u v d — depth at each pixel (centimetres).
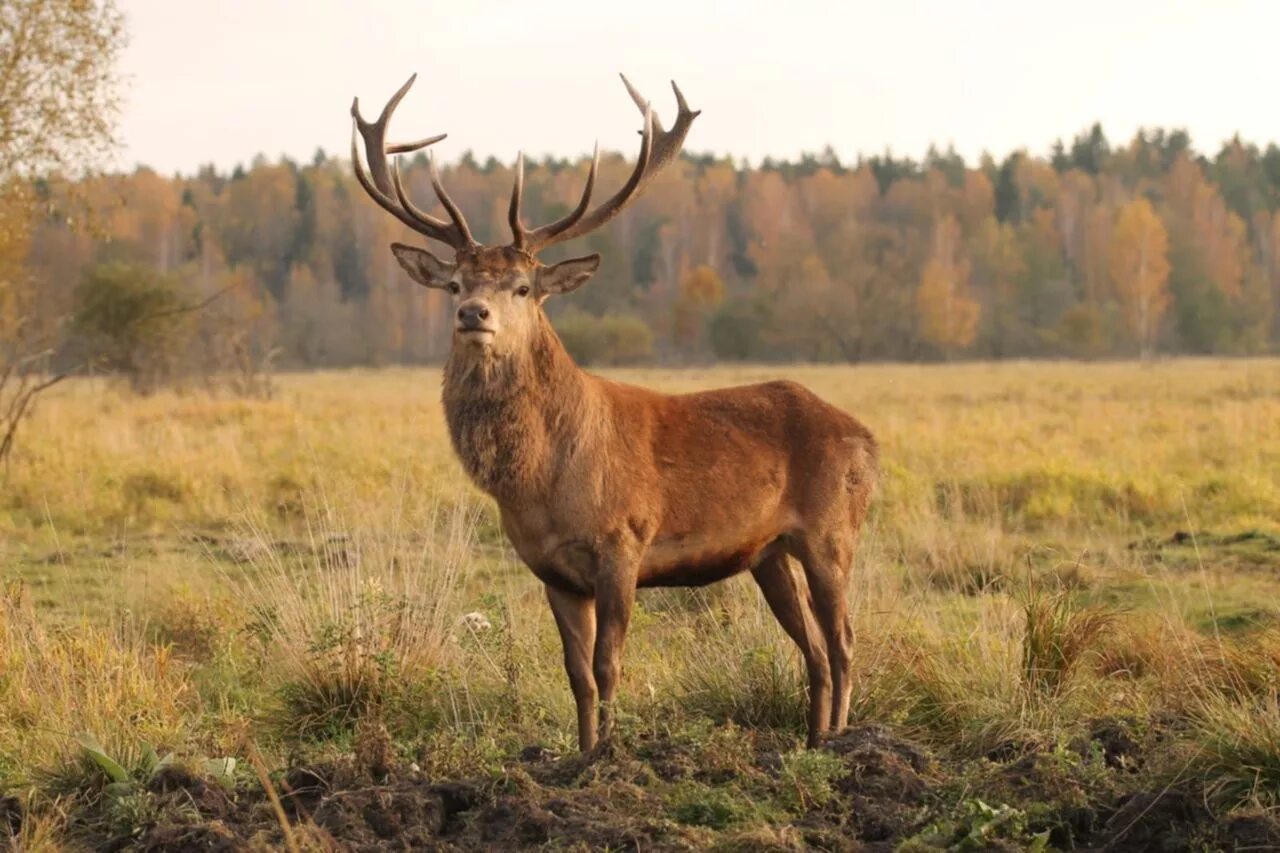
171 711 1648
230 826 1222
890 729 1516
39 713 1581
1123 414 6212
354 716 1720
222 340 9012
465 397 1537
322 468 3619
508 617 1942
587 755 1348
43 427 4875
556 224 1620
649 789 1273
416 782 1312
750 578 2228
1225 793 1241
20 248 4903
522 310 1537
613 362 19375
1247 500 3256
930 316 19838
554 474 1532
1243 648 1703
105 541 2958
